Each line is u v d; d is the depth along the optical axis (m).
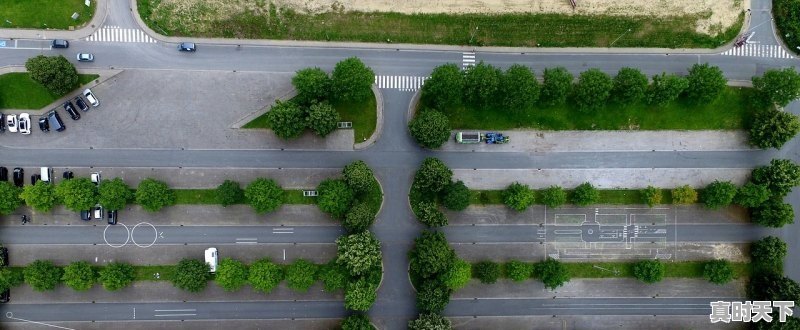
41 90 91.75
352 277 92.94
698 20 96.38
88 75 92.31
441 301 92.12
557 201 93.50
